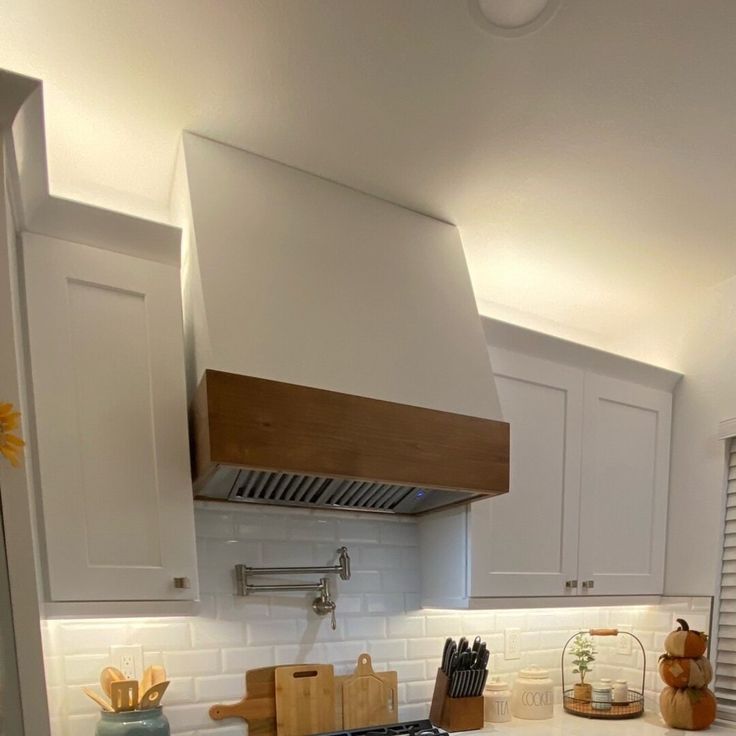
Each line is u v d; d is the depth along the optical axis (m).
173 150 1.77
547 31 1.35
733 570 2.38
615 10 1.29
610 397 2.47
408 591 2.23
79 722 1.65
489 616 2.44
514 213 2.05
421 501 2.12
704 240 2.20
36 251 1.42
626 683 2.47
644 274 2.47
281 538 2.01
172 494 1.49
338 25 1.34
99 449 1.43
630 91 1.51
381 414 1.67
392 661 2.16
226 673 1.86
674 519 2.59
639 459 2.54
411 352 1.83
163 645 1.79
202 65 1.45
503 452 1.86
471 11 1.30
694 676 2.24
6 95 1.17
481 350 1.97
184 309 1.75
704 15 1.30
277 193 1.78
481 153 1.75
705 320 2.61
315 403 1.57
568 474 2.29
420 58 1.42
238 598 1.91
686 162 1.77
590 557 2.32
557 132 1.66
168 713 1.77
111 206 1.93
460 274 2.06
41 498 1.35
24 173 1.31
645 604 2.51
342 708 2.00
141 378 1.50
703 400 2.56
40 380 1.38
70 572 1.36
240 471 1.63
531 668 2.45
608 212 2.03
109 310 1.48
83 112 1.61
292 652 1.97
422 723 2.05
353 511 2.12
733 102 1.53
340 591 2.09
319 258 1.79
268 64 1.45
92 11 1.31
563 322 2.90
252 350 1.57
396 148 1.74
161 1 1.28
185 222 1.71
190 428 1.60
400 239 1.97
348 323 1.75
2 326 1.19
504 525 2.09
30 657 1.17
